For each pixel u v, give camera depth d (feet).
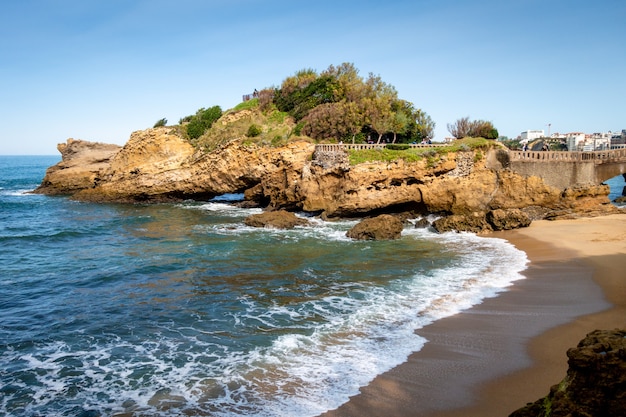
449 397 36.22
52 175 220.64
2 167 620.49
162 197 177.37
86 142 227.40
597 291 59.82
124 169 183.52
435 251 88.38
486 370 40.24
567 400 23.90
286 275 73.82
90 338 50.47
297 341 47.88
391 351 44.73
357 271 75.41
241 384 39.55
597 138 473.67
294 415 34.55
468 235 104.01
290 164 139.85
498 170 123.65
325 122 161.07
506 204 123.13
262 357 44.45
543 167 121.08
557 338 46.03
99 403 37.52
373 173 123.34
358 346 46.16
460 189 122.72
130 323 54.54
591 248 82.33
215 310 58.29
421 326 50.83
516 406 34.50
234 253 89.61
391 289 65.10
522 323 50.44
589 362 23.86
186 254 89.51
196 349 46.96
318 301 60.70
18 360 45.29
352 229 104.32
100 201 182.09
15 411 36.65
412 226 117.91
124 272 77.00
